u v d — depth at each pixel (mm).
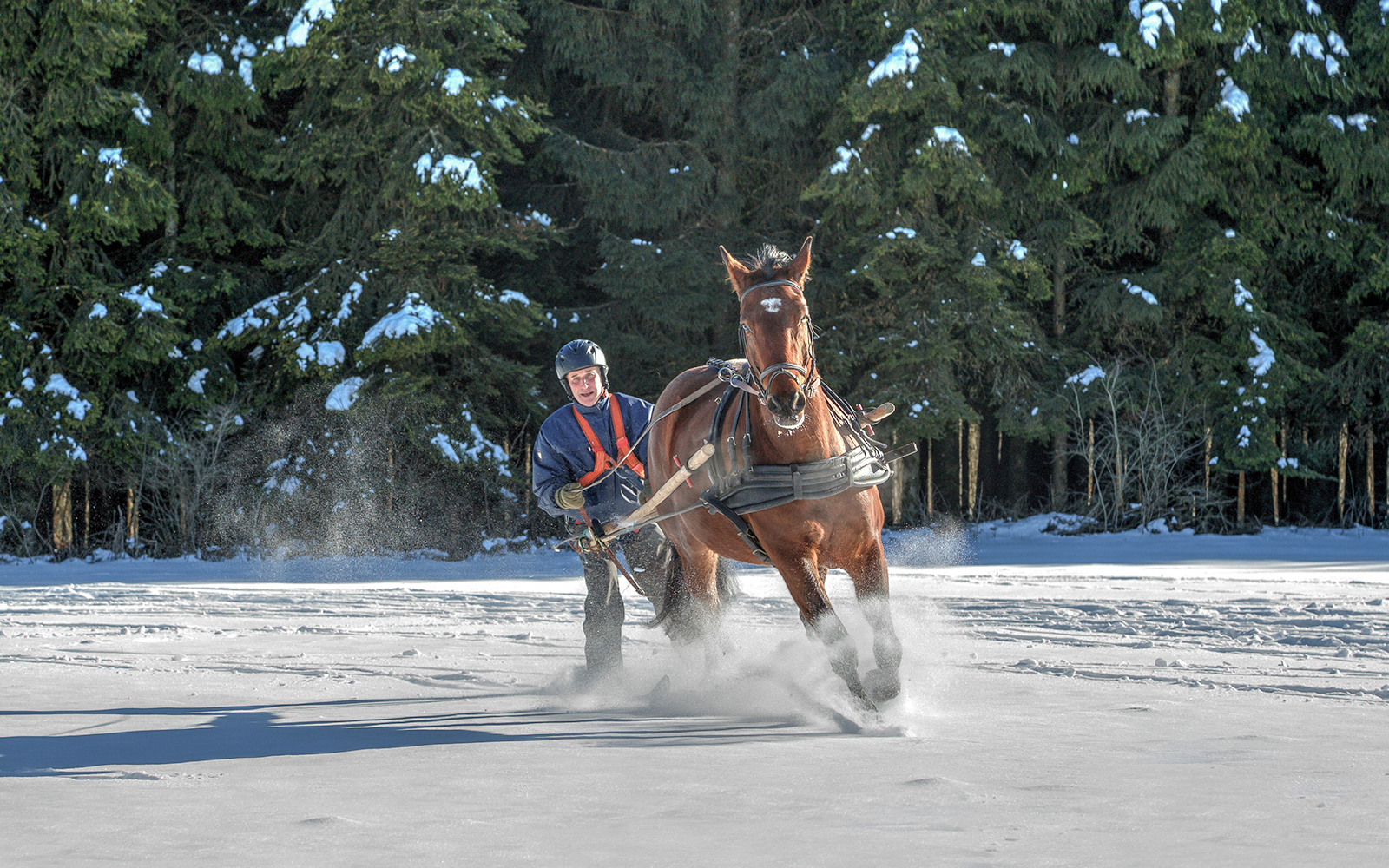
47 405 22688
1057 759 4637
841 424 6484
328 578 17422
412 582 16344
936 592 12797
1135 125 26859
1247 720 5500
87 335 22578
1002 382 26875
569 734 5367
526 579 16734
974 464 28688
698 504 6621
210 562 22094
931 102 26281
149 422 23469
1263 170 27969
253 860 3270
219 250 25406
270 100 27344
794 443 6086
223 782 4359
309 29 23234
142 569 20281
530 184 28078
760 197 29141
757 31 27766
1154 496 26375
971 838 3436
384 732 5445
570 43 26453
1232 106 26641
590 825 3646
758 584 14289
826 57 27031
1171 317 27703
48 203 24297
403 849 3379
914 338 25484
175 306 23578
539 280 28047
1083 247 29141
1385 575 15164
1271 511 28922
